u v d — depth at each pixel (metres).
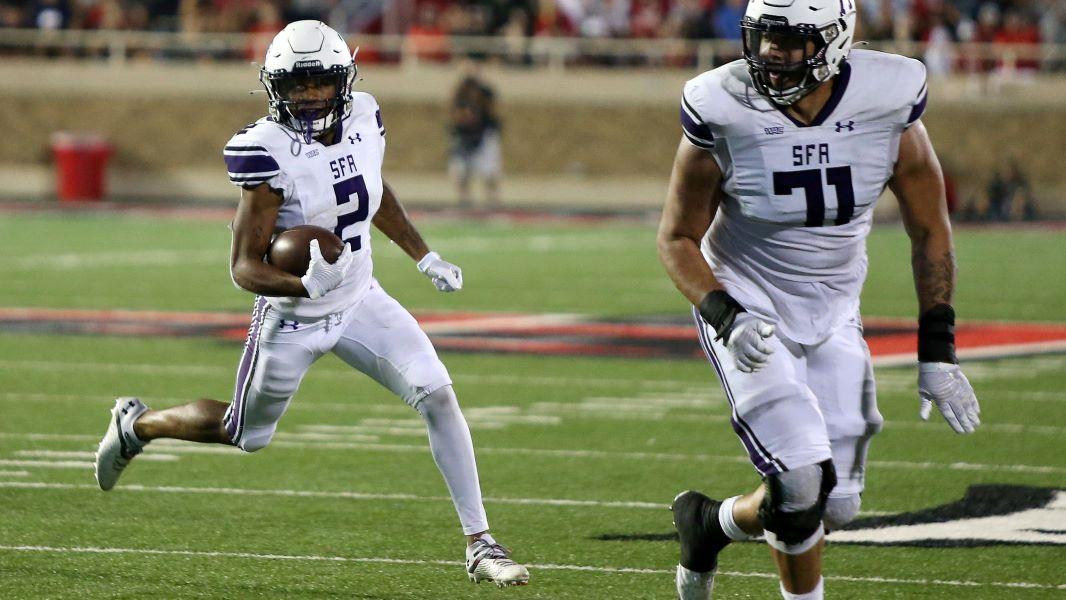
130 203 82.12
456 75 86.31
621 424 27.47
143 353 34.78
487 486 22.59
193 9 88.56
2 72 88.81
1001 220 75.38
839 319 15.34
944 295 14.99
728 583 17.62
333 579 17.55
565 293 46.16
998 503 21.50
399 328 17.59
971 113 81.00
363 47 88.00
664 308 43.03
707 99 14.66
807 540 14.38
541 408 28.94
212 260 54.34
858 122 14.58
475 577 16.86
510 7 87.62
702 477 23.27
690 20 84.19
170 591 16.94
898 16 84.06
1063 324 39.94
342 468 23.83
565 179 86.12
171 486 22.42
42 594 16.73
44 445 25.20
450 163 83.50
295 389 17.70
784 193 14.71
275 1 88.12
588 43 85.69
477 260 55.22
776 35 14.11
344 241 17.47
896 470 23.72
